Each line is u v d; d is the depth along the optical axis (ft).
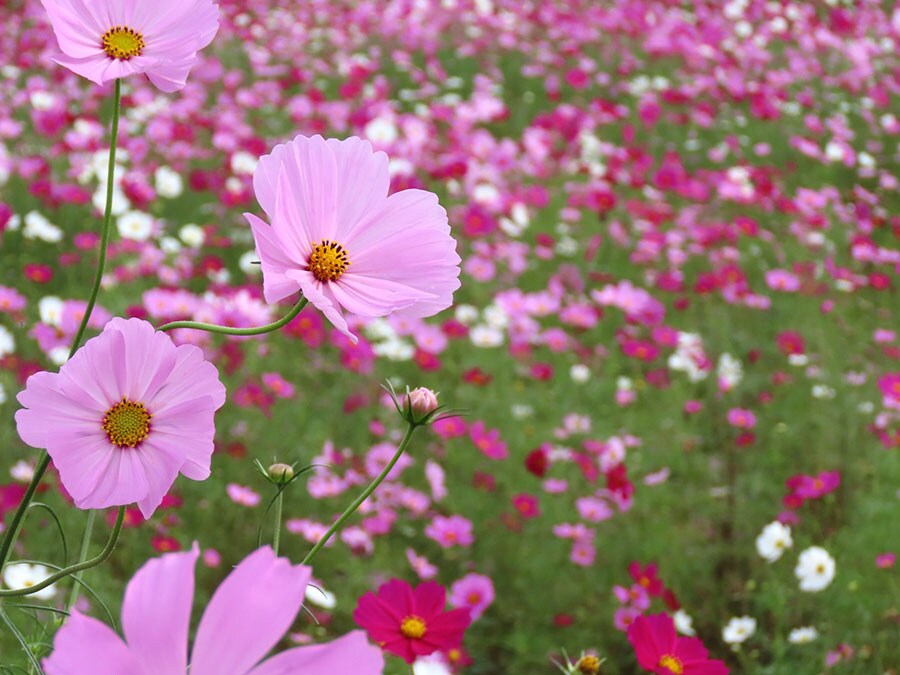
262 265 3.03
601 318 15.93
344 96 21.71
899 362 14.78
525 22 29.22
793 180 21.99
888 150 24.29
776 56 29.63
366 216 3.23
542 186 19.92
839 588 10.00
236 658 1.58
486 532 10.62
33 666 3.46
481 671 9.03
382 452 10.94
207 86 22.59
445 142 20.70
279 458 11.01
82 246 14.12
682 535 10.94
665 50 28.04
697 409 12.99
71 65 3.37
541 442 12.44
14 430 10.50
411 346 13.93
